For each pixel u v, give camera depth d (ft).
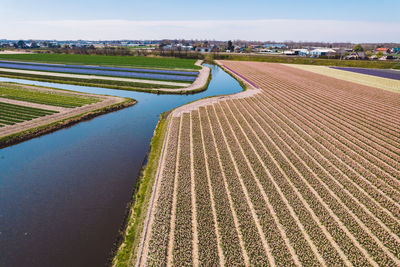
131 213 63.87
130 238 56.13
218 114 139.44
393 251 53.72
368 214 65.00
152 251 52.24
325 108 153.89
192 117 133.28
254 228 58.65
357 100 173.99
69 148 98.99
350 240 56.13
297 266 49.98
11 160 88.53
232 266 49.24
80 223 60.54
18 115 125.80
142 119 134.31
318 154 95.55
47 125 115.03
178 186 73.82
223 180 77.05
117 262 50.47
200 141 103.76
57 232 57.62
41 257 51.26
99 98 165.99
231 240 55.01
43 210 64.44
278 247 53.67
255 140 105.91
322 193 72.18
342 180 79.05
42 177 78.89
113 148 100.17
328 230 58.90
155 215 61.93
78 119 126.41
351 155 95.45
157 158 89.92
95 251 53.21
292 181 77.92
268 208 65.26
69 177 79.41
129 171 83.97
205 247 53.21
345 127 123.44
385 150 100.07
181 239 55.16
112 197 70.44
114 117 136.67
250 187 73.77
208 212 63.31
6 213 62.95
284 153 95.50
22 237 55.98
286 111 147.13
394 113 145.79
